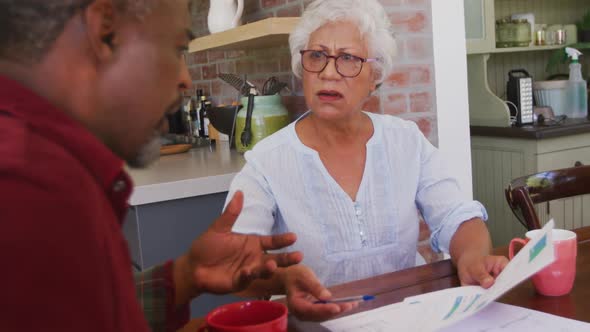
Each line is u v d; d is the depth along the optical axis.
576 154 3.02
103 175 0.49
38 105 0.46
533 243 1.01
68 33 0.48
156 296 0.88
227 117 2.51
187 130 3.41
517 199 1.45
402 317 0.93
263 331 0.73
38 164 0.42
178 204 1.91
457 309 0.92
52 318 0.40
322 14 1.43
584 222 3.09
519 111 3.14
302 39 1.46
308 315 0.90
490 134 3.12
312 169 1.44
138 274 0.91
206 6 3.15
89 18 0.48
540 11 4.05
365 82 1.44
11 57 0.47
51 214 0.40
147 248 1.87
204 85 3.35
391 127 1.53
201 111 3.09
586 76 4.16
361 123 1.52
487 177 3.22
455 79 2.20
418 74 2.13
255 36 2.03
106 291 0.43
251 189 1.42
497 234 3.24
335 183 1.43
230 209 0.87
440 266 1.21
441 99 2.18
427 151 1.54
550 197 1.57
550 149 2.94
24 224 0.39
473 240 1.29
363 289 1.09
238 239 0.89
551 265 0.97
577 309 0.94
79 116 0.50
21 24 0.46
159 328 0.89
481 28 3.20
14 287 0.38
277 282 1.00
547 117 3.25
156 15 0.52
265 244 0.90
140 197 1.83
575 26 3.87
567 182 1.59
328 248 1.42
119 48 0.50
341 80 1.39
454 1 2.16
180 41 0.55
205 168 2.11
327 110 1.40
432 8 2.12
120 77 0.51
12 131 0.43
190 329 0.96
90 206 0.43
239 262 0.89
